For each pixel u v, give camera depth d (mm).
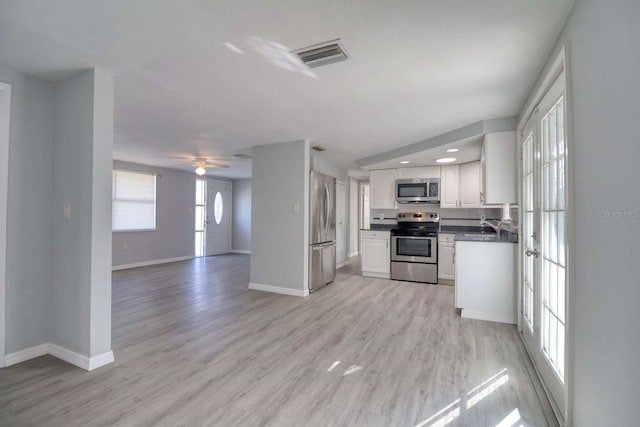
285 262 4535
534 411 1842
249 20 1670
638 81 952
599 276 1255
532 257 2584
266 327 3191
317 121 3455
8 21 1686
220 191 8984
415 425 1715
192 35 1821
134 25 1724
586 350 1395
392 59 2082
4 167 2270
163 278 5590
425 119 3355
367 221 9117
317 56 2053
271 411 1830
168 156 5699
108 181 2352
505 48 1929
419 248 5316
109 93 2336
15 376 2168
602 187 1219
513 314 3301
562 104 1810
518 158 3109
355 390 2055
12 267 2316
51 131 2494
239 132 3980
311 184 4586
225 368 2336
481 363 2432
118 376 2199
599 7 1236
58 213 2455
